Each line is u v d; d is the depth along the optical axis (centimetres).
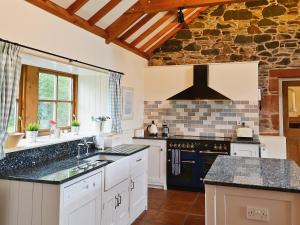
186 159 494
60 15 317
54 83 382
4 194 228
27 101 324
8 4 252
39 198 219
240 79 508
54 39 310
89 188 258
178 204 426
